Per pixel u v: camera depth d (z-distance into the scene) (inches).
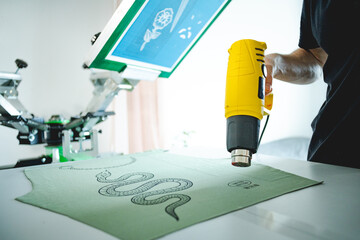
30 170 20.1
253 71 14.4
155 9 24.5
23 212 11.8
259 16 59.1
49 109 69.8
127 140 78.0
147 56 28.9
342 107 24.1
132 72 28.8
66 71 72.6
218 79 68.3
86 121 37.4
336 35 24.1
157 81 77.7
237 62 14.9
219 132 69.5
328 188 14.8
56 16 70.4
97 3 77.9
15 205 12.8
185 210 11.5
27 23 65.9
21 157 65.4
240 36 62.5
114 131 77.9
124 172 19.2
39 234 9.7
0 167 31.1
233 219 10.6
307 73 29.0
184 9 26.9
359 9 22.4
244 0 61.4
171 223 10.2
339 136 23.5
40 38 68.0
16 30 64.4
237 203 12.2
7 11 63.1
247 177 17.1
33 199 13.4
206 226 10.0
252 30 60.4
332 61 25.3
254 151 13.8
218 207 11.7
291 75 27.4
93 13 77.2
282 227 9.9
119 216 11.0
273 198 13.1
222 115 68.4
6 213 11.7
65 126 38.2
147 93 77.7
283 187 14.7
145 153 27.5
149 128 78.0
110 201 12.9
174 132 78.5
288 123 55.4
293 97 54.6
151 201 12.8
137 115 77.2
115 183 16.3
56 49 70.7
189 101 75.4
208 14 30.0
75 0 73.5
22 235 9.6
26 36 65.9
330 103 24.7
